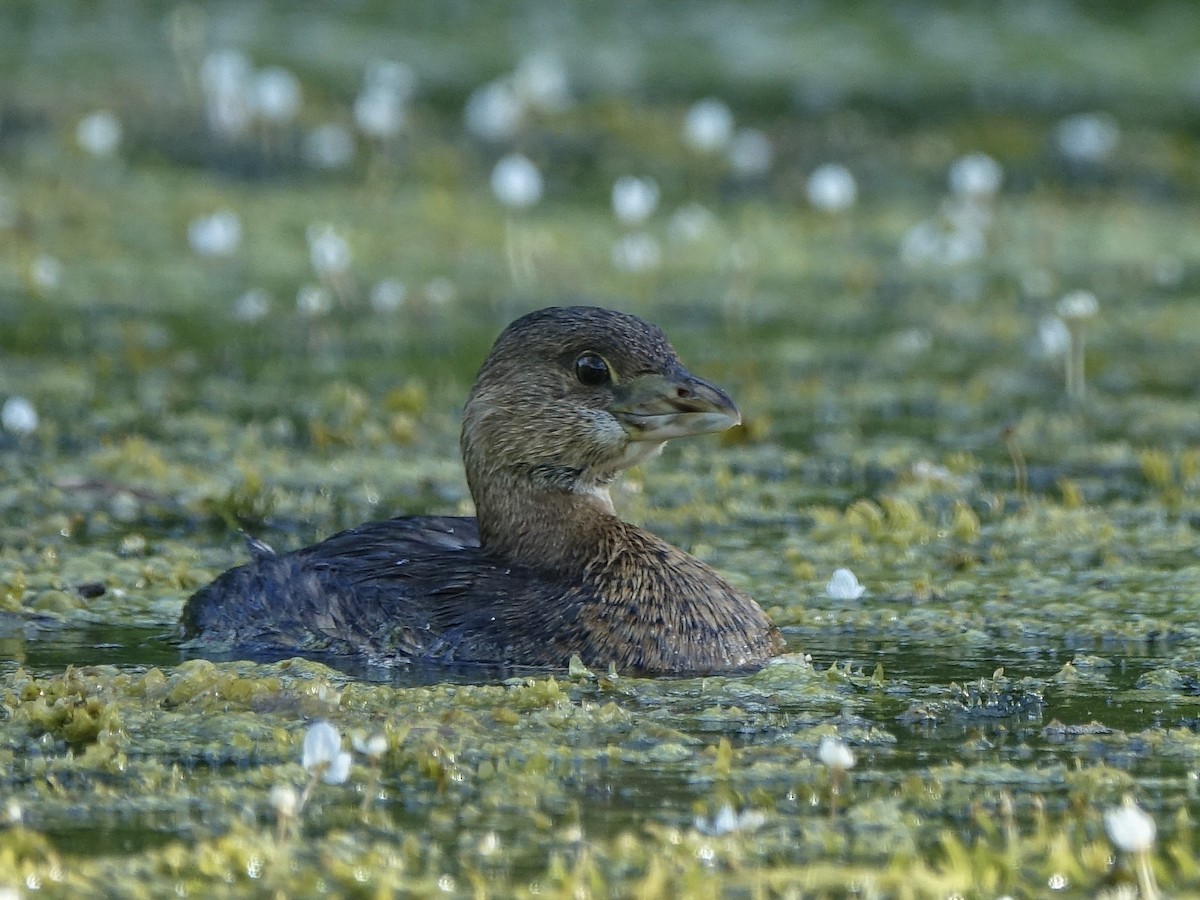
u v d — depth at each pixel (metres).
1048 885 7.35
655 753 8.93
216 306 22.70
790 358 20.72
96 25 36.81
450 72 35.06
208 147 30.03
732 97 33.88
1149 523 14.34
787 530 14.19
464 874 7.41
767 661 10.88
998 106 34.12
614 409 11.21
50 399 18.03
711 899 7.09
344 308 22.80
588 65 35.94
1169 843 7.75
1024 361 20.91
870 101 34.09
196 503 14.41
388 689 9.88
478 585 11.02
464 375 19.64
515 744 9.02
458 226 26.67
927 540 13.83
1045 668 10.70
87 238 25.33
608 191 29.50
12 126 29.78
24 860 7.32
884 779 8.59
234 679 9.70
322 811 8.13
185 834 7.85
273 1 40.31
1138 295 24.53
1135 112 34.16
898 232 27.94
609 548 11.08
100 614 11.75
